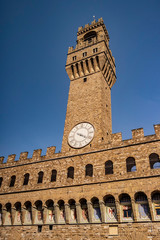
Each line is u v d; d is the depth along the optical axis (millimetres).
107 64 57656
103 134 44250
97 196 35156
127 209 33250
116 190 34219
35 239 37250
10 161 49562
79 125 46781
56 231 36438
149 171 33531
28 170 45406
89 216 34844
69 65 59062
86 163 39625
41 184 41750
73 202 38438
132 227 31281
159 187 31688
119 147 38062
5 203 43375
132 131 38625
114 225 32656
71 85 56188
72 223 35875
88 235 33562
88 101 50125
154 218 30719
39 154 46406
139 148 36344
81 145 42781
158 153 34562
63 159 42594
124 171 35312
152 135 36594
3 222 42250
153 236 29500
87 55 57875
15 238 39250
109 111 52875
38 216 39969
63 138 46625
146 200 32781
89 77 54969
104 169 37281
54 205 38250
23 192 42719
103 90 52344
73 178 39688
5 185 46000
